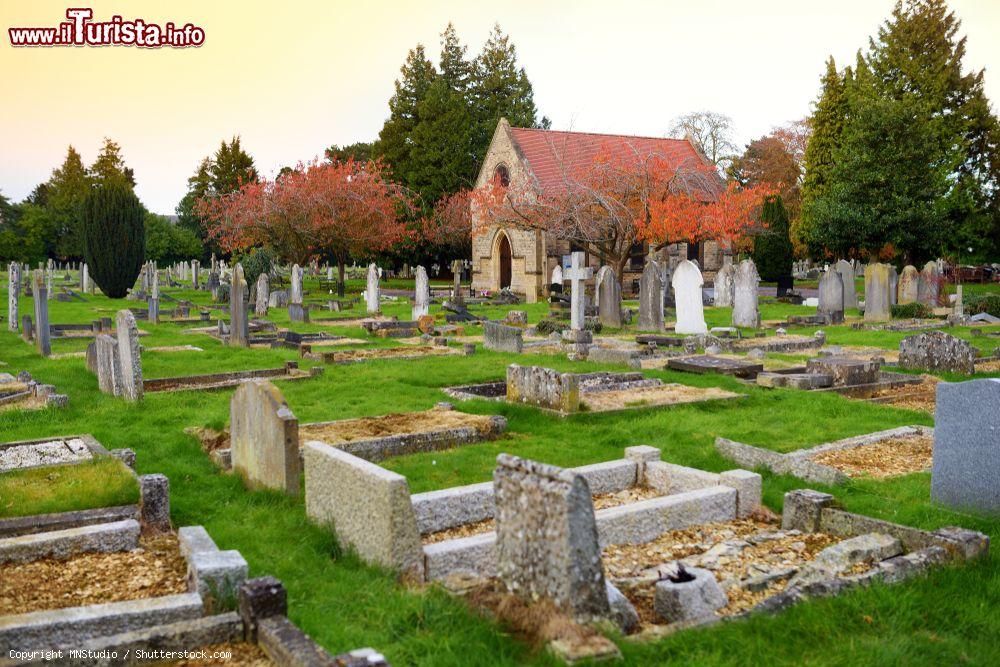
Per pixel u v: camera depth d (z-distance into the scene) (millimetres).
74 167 92375
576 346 18688
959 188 43094
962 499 7137
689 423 11078
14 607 5062
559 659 4176
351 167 47375
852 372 14164
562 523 4598
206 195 78750
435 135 61188
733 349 19766
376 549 5734
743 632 4613
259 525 6809
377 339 22641
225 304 36438
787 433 10547
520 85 67938
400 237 53062
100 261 41812
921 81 45062
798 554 6203
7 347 19766
